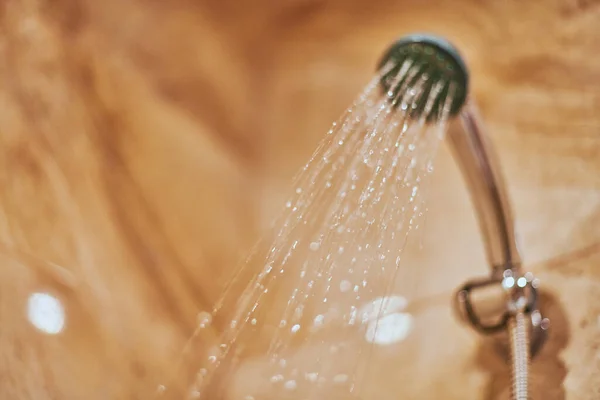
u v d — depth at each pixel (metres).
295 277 1.30
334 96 1.67
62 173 1.35
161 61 1.59
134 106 1.51
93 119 1.43
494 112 1.45
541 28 1.43
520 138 1.41
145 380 1.32
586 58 1.38
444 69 1.21
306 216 1.20
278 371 1.34
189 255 1.48
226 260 1.54
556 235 1.33
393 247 1.17
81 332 1.28
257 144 1.71
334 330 1.32
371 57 1.65
